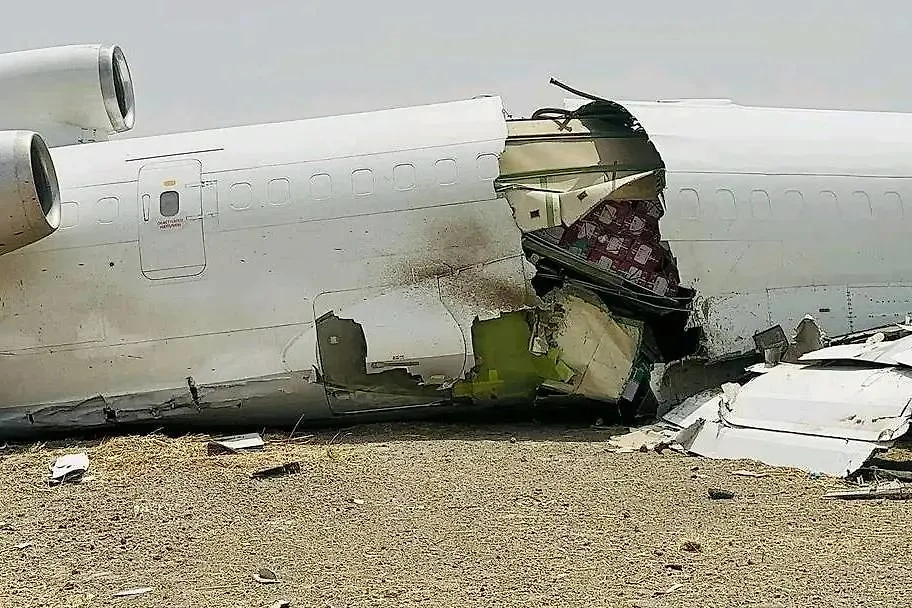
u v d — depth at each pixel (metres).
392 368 11.05
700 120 11.84
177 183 11.39
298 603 5.91
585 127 12.05
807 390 9.76
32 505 8.43
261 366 11.09
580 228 11.54
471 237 11.05
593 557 6.60
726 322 11.28
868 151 11.88
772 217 11.33
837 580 5.96
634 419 11.63
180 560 6.88
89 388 11.28
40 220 10.55
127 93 13.99
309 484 8.75
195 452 10.19
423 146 11.38
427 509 7.89
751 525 7.18
